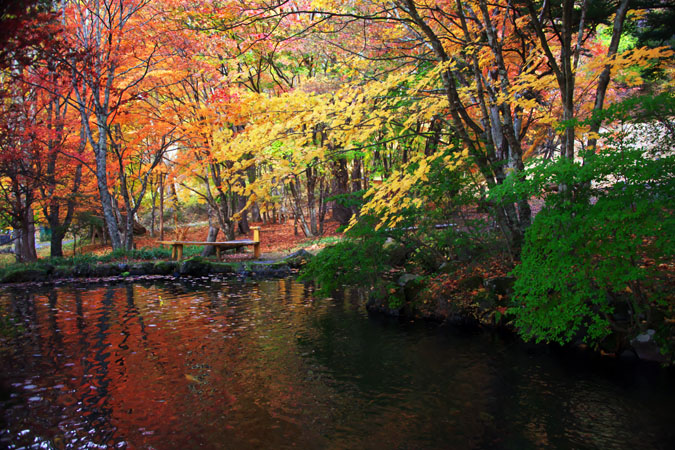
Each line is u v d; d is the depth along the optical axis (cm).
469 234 845
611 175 480
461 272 799
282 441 350
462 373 493
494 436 357
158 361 539
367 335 648
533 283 495
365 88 539
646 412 390
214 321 736
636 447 335
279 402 423
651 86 1134
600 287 472
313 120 546
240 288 1083
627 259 437
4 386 459
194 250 2017
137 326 704
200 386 462
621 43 1653
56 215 1777
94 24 1541
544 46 607
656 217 411
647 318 514
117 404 418
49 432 364
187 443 347
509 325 643
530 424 375
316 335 651
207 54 1346
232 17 666
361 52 929
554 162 507
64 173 1728
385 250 856
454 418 389
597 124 536
